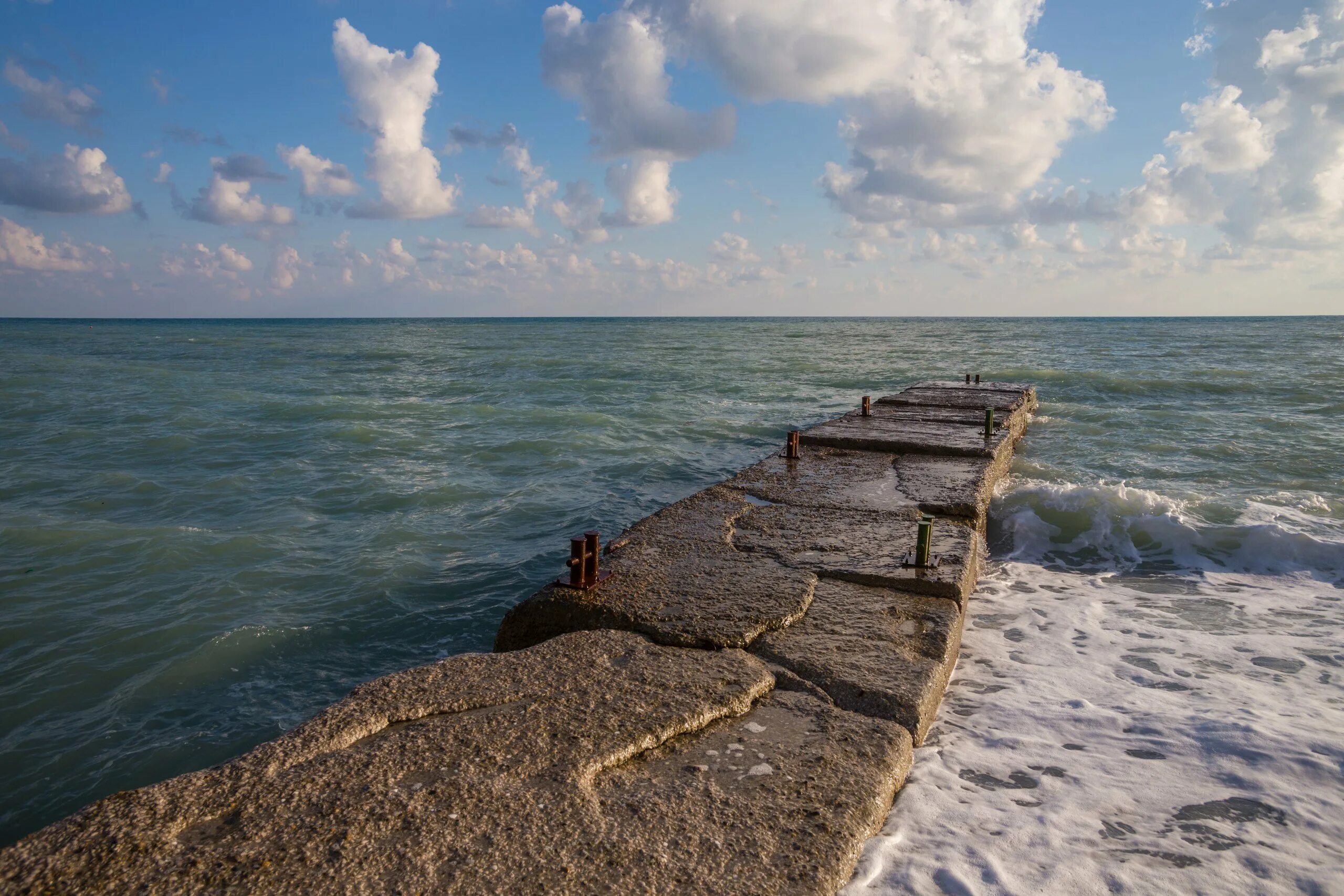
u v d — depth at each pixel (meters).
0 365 29.61
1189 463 11.44
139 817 2.65
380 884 2.37
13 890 2.32
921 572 5.30
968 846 2.90
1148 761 3.59
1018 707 4.19
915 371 27.28
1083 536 7.97
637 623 4.51
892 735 3.44
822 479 8.37
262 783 2.87
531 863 2.49
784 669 4.02
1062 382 23.00
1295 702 4.26
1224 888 2.69
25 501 9.49
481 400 19.94
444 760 3.04
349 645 5.73
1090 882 2.71
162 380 24.83
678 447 13.26
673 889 2.41
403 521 8.78
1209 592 6.44
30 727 4.66
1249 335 55.88
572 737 3.23
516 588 6.80
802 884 2.48
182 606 6.32
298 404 17.95
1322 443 12.74
